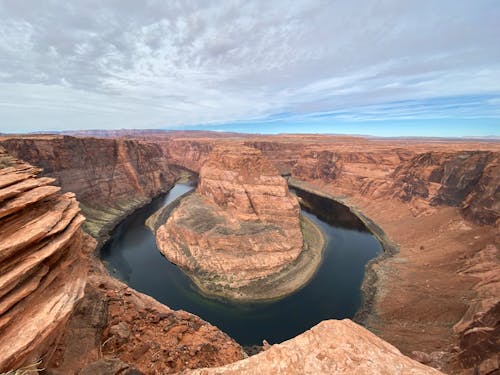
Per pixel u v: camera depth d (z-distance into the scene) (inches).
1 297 334.6
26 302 369.4
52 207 524.1
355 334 373.1
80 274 516.7
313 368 330.0
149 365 572.1
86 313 623.2
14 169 596.1
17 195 454.6
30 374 326.3
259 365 356.8
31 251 400.8
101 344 578.2
